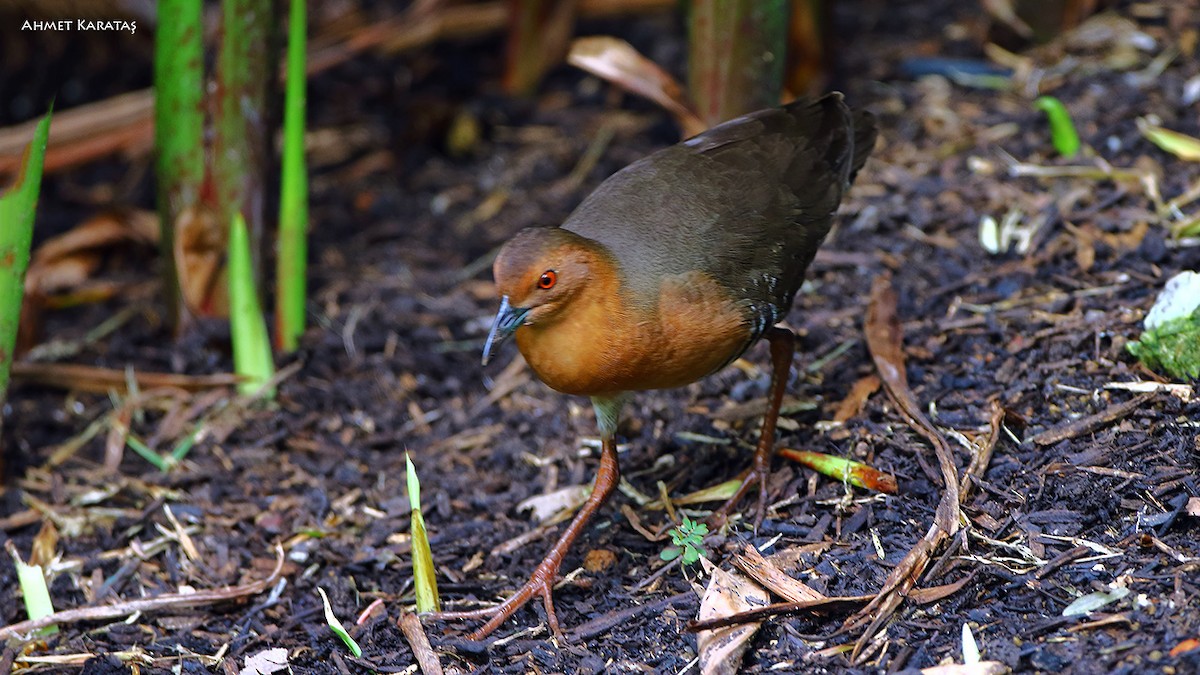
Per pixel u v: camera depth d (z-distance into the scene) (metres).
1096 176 11.66
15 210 9.06
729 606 7.83
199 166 11.41
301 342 11.82
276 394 11.33
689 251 8.40
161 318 12.79
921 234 11.67
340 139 15.27
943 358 9.97
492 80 15.91
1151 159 11.76
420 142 14.90
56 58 16.64
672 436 10.04
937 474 8.74
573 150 14.48
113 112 13.95
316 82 16.11
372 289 12.70
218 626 8.88
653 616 8.20
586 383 8.36
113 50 16.75
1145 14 13.93
